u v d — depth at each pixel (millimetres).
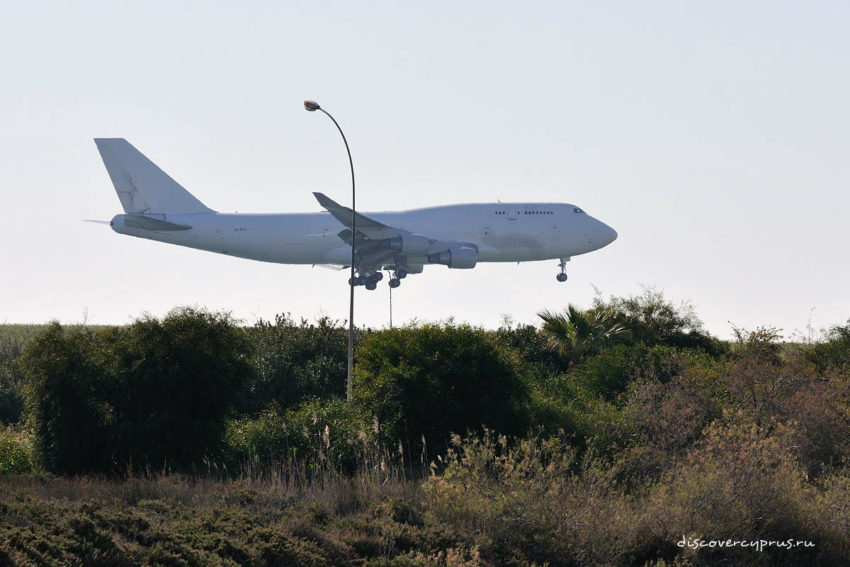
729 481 69000
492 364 110625
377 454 89250
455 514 69125
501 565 62312
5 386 145000
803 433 88812
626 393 118438
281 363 141750
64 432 102000
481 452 80438
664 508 67688
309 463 99688
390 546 63469
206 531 62594
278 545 60750
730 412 87188
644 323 176875
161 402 103250
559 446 91500
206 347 106438
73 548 55656
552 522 66188
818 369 130125
